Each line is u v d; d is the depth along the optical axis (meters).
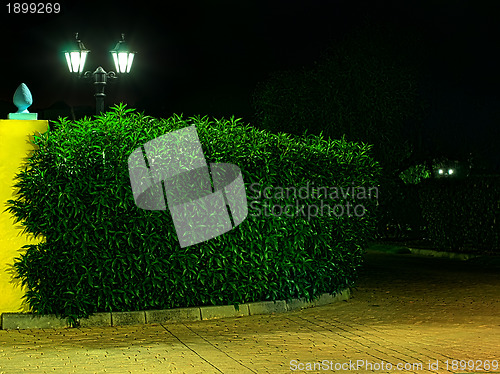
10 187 9.70
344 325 9.78
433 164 25.11
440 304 11.64
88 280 9.57
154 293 10.02
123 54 15.91
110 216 9.77
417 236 25.31
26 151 9.75
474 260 19.19
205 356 7.77
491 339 8.87
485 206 20.36
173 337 8.87
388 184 23.38
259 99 22.19
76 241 9.60
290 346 8.34
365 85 21.92
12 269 9.65
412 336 9.04
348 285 12.39
